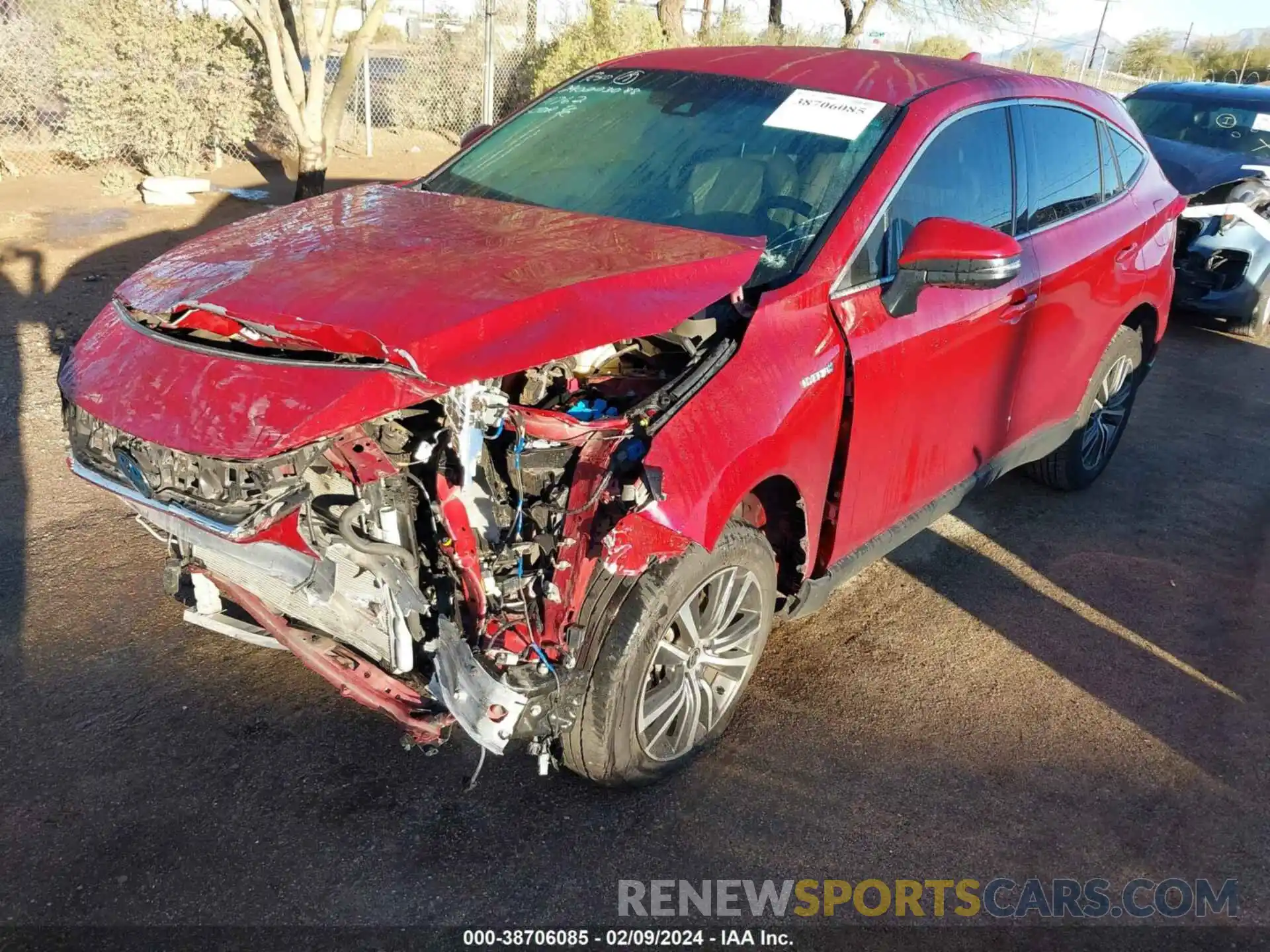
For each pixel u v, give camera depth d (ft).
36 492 14.69
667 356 10.19
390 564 7.91
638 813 9.79
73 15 33.68
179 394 7.87
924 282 10.51
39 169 35.73
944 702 11.94
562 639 8.35
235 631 9.78
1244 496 18.52
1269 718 12.16
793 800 10.16
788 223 10.85
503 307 7.93
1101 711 12.01
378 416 7.48
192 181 33.76
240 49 36.73
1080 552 15.94
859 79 12.57
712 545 8.62
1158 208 16.74
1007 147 13.14
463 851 9.16
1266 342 29.04
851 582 14.46
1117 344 16.58
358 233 9.77
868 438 10.92
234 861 8.82
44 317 21.45
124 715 10.45
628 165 12.15
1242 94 32.45
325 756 10.11
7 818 9.07
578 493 8.11
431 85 50.34
